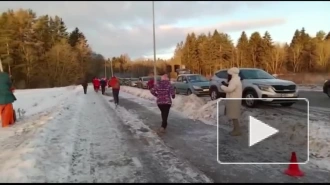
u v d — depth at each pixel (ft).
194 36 346.95
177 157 21.52
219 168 19.12
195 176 17.80
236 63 311.88
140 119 39.17
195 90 68.54
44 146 23.98
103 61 418.31
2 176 17.54
